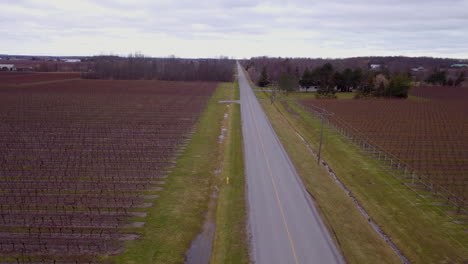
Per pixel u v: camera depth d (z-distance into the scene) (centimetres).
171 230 2752
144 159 4397
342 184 3878
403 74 12281
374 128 6538
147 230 2734
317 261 2330
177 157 4519
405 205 3312
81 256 2367
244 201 3228
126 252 2433
